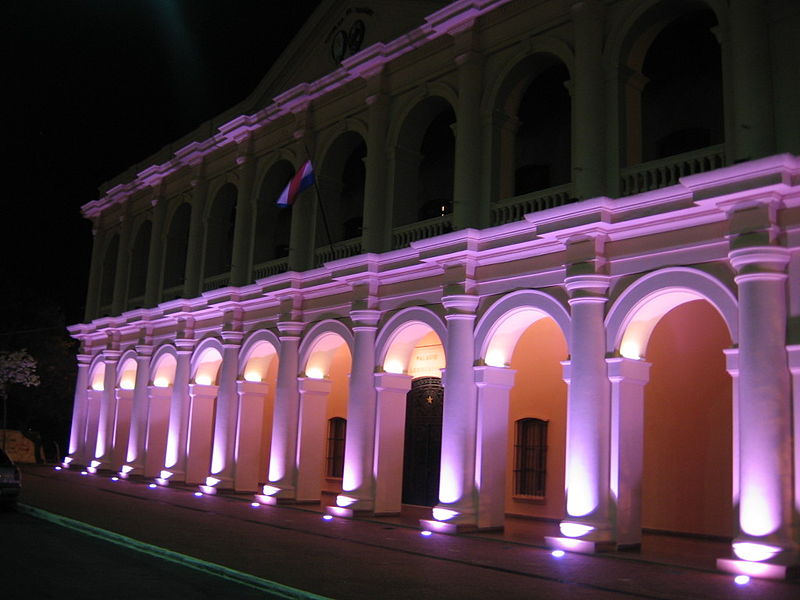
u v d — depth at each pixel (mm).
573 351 12922
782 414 10312
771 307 10562
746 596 8773
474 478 14641
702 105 15555
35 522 14586
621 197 12781
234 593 8828
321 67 20141
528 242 13977
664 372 15805
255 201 21719
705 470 14828
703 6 12781
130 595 8383
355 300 17594
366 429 16953
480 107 15539
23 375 32750
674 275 11938
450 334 15180
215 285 23250
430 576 9906
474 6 15477
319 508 17859
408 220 17516
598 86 13438
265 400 25641
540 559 11438
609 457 12461
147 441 24703
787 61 11109
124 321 27328
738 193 10734
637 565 11000
